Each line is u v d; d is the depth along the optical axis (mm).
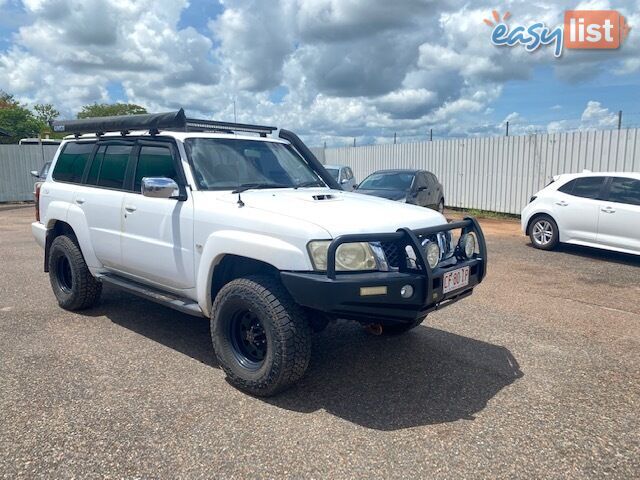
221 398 3764
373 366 4402
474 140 17953
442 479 2834
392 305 3523
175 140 4664
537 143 15727
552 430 3363
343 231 3535
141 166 4969
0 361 4371
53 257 5914
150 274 4777
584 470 2928
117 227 5031
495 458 3037
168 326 5367
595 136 14125
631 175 9234
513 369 4367
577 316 5898
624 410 3645
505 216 16969
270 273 4000
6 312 5801
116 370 4227
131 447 3096
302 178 5207
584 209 9562
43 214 6211
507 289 7156
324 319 4023
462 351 4770
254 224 3799
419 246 3564
